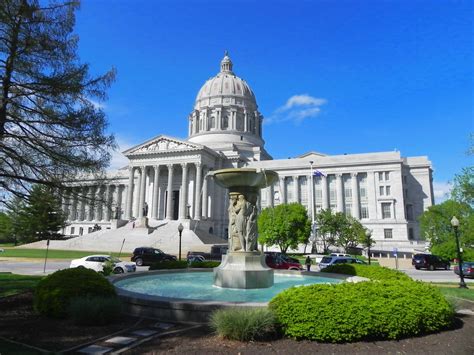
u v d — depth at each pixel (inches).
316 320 345.7
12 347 333.4
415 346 338.6
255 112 4697.3
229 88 4608.8
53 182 709.3
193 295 525.3
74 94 695.1
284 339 352.8
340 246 2780.5
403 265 1911.9
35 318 444.5
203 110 4507.9
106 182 778.8
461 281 944.3
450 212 2272.4
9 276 971.3
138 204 3494.1
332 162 3563.0
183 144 3417.8
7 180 714.8
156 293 540.4
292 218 2353.6
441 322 388.5
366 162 3454.7
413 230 3449.8
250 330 345.1
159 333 373.7
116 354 315.0
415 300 376.8
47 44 672.4
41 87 685.3
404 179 3582.7
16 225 2667.3
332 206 3533.5
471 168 1737.2
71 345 342.3
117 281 618.8
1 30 649.6
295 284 634.2
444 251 1849.2
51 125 696.4
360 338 350.0
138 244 2479.1
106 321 411.8
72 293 452.4
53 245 2618.1
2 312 478.3
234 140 4247.0
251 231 626.5
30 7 649.6
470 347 339.9
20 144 704.4
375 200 3388.3
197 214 3193.9
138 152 3516.2
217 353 315.9
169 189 3373.5
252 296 518.6
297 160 3700.8
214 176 638.5
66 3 706.8
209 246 2309.3
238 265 600.1
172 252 2201.0
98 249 2463.1
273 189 3666.3
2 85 668.1
